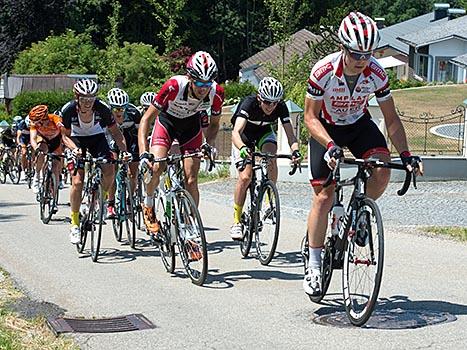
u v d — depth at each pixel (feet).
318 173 25.29
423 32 244.42
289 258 36.58
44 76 197.57
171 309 27.48
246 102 35.58
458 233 43.55
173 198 32.40
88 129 39.22
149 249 39.93
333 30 122.11
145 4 283.59
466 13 290.15
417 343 22.39
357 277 24.25
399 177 74.95
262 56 251.19
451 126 102.27
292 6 127.85
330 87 24.36
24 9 250.78
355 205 24.21
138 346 23.20
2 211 57.93
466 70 211.82
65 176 77.41
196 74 31.58
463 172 77.41
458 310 26.30
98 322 26.04
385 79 24.73
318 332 23.93
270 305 27.63
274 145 36.40
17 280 32.91
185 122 33.83
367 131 25.52
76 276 33.55
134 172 41.16
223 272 33.63
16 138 87.25
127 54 209.15
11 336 24.16
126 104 42.04
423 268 33.78
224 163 88.02
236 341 23.41
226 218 51.31
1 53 249.75
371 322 24.81
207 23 301.22
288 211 54.65
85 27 278.46
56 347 23.18
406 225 47.44
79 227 38.96
